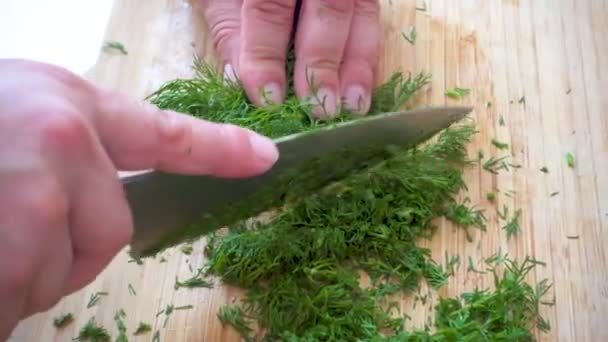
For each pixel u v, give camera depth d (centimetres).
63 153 23
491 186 37
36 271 22
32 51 40
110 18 40
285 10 37
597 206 36
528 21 40
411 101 38
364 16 38
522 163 37
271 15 37
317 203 35
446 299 35
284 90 37
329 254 35
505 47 39
